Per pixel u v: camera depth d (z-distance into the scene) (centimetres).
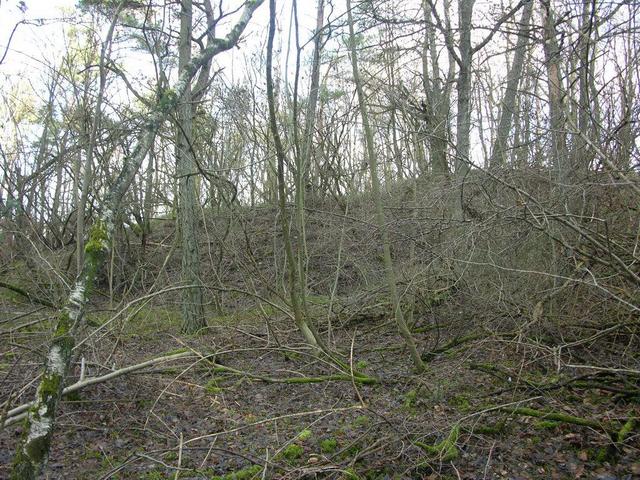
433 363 738
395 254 948
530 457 466
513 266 727
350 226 1020
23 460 279
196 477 473
